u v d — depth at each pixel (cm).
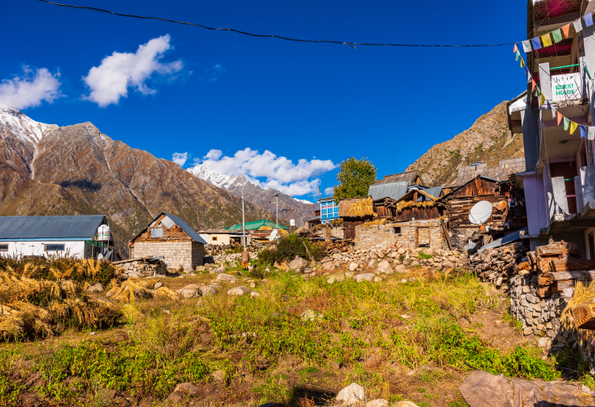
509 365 677
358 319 1056
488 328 994
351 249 3109
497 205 2709
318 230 4562
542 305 855
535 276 930
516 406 516
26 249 3828
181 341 842
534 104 1480
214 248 4828
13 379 630
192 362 728
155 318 1119
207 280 2595
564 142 1257
